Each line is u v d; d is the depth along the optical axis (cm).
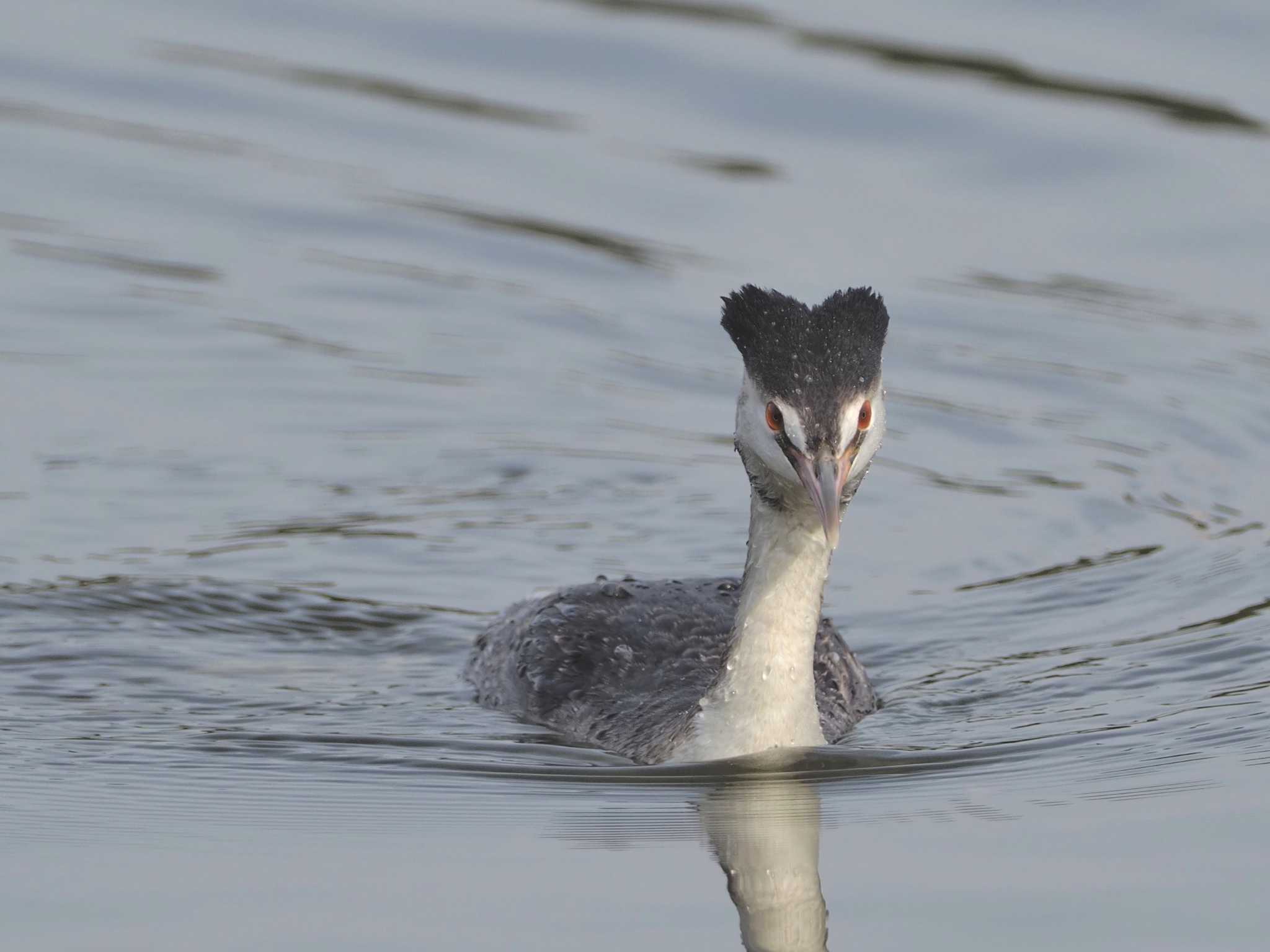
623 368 1833
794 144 2156
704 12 2438
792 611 1147
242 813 1072
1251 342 1825
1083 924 909
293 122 2238
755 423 1080
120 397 1748
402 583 1481
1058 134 2138
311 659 1359
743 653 1152
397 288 1942
